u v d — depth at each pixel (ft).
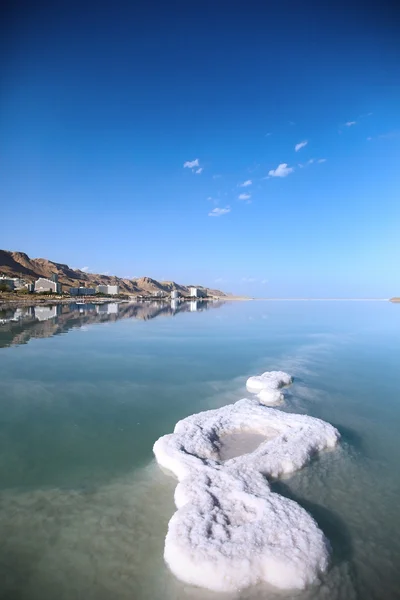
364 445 23.98
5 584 12.89
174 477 19.61
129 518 16.26
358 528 15.61
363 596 12.34
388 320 126.72
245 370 45.73
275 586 12.46
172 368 46.37
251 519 15.29
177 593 12.43
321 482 19.10
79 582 12.95
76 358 51.88
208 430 24.04
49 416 29.27
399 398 34.50
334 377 42.45
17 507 17.12
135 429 26.78
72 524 15.85
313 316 147.95
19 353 55.16
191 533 14.10
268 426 25.44
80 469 20.81
